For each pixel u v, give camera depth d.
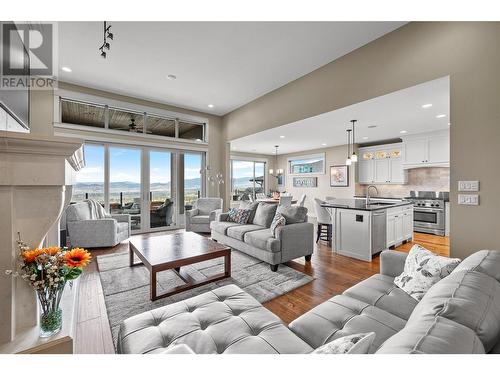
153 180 5.53
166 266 2.30
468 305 0.78
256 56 3.34
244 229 3.65
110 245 3.97
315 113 3.79
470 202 2.19
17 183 0.96
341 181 7.37
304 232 3.27
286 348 1.05
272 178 9.78
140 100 5.07
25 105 2.08
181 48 3.13
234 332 1.17
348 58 3.27
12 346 0.94
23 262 1.00
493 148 2.08
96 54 3.28
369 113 3.71
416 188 5.93
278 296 2.34
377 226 3.61
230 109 5.84
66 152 1.07
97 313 2.03
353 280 2.74
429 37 2.49
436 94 2.86
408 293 1.52
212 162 6.29
